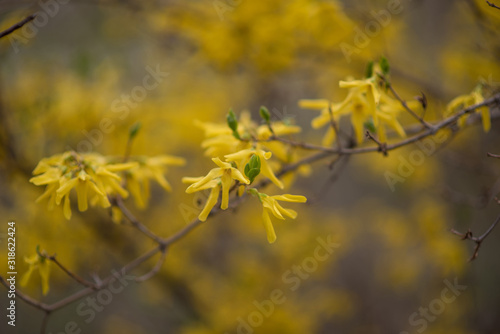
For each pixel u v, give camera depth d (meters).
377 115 1.99
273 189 3.29
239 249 5.21
